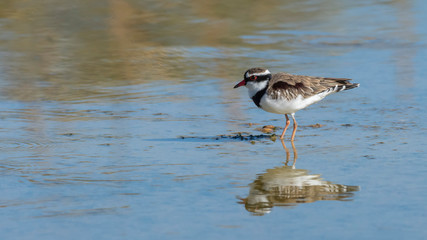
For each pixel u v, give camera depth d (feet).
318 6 99.30
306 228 30.14
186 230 29.99
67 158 41.75
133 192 35.29
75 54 74.02
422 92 58.49
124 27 86.17
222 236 29.30
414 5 97.81
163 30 85.30
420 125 49.11
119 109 55.01
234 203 33.60
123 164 40.47
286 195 34.78
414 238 28.84
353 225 30.40
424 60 69.51
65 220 31.24
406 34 81.51
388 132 47.52
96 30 84.79
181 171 39.11
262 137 47.37
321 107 55.72
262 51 75.82
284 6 99.66
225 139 46.78
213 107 55.93
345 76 64.28
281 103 46.14
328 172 38.70
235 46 78.28
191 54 74.64
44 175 38.27
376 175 37.76
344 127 49.52
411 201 33.32
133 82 63.87
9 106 55.47
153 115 53.26
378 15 92.68
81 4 97.30
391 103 55.77
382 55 72.28
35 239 29.07
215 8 97.35
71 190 35.63
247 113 54.39
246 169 39.60
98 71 67.67
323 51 75.10
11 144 45.06
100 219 31.40
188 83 63.62
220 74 66.69
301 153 43.06
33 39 80.02
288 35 83.20
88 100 57.72
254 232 29.73
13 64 69.41
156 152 43.21
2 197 34.50
